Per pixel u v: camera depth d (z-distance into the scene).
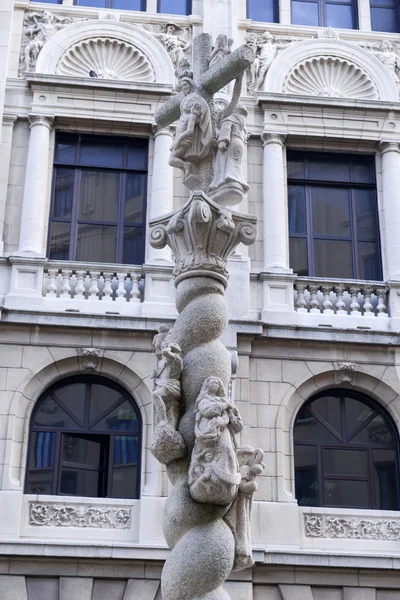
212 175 11.14
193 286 10.26
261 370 21.03
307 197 23.69
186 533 9.15
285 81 24.36
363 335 21.33
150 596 18.59
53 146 23.12
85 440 20.42
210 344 9.98
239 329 20.84
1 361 20.38
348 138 23.78
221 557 8.98
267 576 19.02
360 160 24.19
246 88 24.17
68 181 23.11
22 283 21.20
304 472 20.72
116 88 23.31
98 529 19.36
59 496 19.52
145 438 20.12
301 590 18.98
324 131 23.72
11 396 20.11
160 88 23.47
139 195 23.23
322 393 21.36
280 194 23.00
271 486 19.97
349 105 23.84
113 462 20.27
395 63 25.02
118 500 19.62
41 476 19.92
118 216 22.98
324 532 19.91
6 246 21.83
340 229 23.52
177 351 9.66
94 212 22.95
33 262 21.34
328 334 21.27
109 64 24.06
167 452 9.32
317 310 21.92
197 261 10.37
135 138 23.58
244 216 10.75
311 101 23.75
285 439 20.58
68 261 21.59
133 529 19.42
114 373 20.69
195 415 9.36
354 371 21.22
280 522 19.64
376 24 25.98
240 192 10.91
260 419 20.59
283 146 23.72
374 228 23.59
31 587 18.50
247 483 9.56
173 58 24.19
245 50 10.85
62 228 22.67
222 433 9.13
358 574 19.22
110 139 23.53
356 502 20.64
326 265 23.14
